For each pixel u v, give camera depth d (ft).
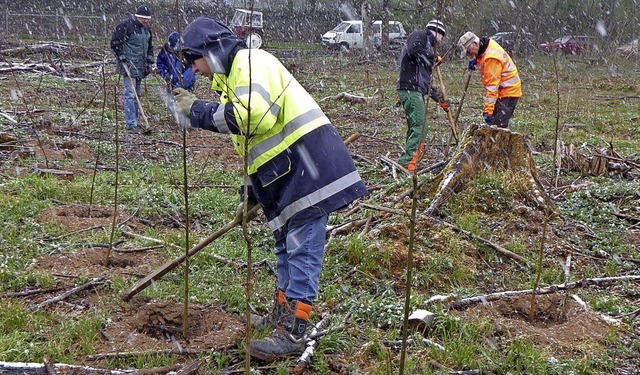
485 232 20.31
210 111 11.93
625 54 87.66
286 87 12.14
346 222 21.13
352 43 109.70
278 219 13.14
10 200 21.52
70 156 29.58
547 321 15.99
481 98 62.85
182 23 48.60
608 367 13.24
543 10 74.90
